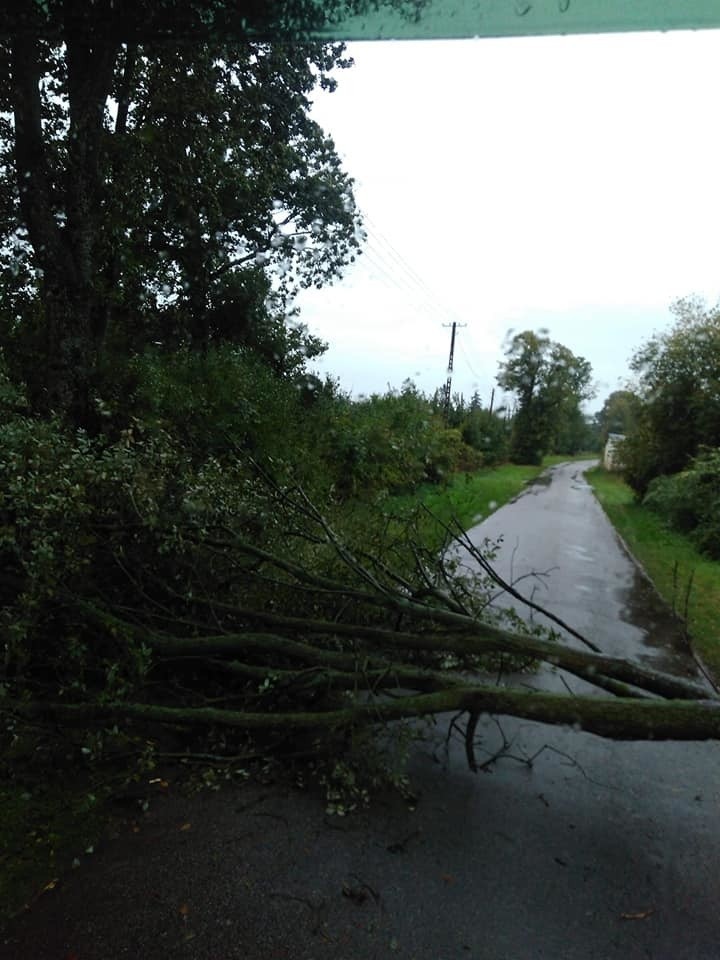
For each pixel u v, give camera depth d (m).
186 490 4.26
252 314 16.50
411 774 3.70
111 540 4.06
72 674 3.95
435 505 11.74
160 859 2.85
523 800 3.48
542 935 2.53
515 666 4.95
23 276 10.89
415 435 13.15
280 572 4.83
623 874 2.91
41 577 3.58
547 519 17.05
